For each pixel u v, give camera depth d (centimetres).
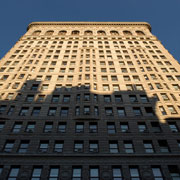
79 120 3359
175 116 3403
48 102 3722
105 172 2589
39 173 2617
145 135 3102
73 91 4003
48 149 2881
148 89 4047
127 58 5194
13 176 2577
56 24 7444
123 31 7131
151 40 6319
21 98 3800
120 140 3027
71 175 2562
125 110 3553
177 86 4181
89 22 7462
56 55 5266
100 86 4131
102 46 5819
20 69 4625
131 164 2678
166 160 2723
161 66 4841
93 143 3020
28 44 5900
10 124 3275
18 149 2916
